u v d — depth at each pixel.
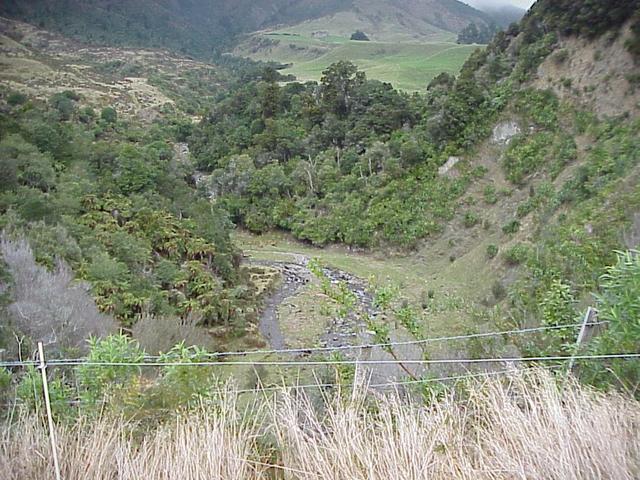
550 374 3.08
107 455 2.52
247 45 159.25
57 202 26.19
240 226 41.53
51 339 10.28
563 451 2.22
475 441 2.48
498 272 24.59
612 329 3.11
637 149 23.31
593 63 29.64
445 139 35.22
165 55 112.69
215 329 21.22
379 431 2.51
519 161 30.78
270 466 2.46
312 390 3.23
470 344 4.85
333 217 36.81
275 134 45.69
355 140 41.50
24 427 2.62
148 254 25.16
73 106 54.72
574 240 17.62
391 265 31.55
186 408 3.01
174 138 57.41
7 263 14.66
